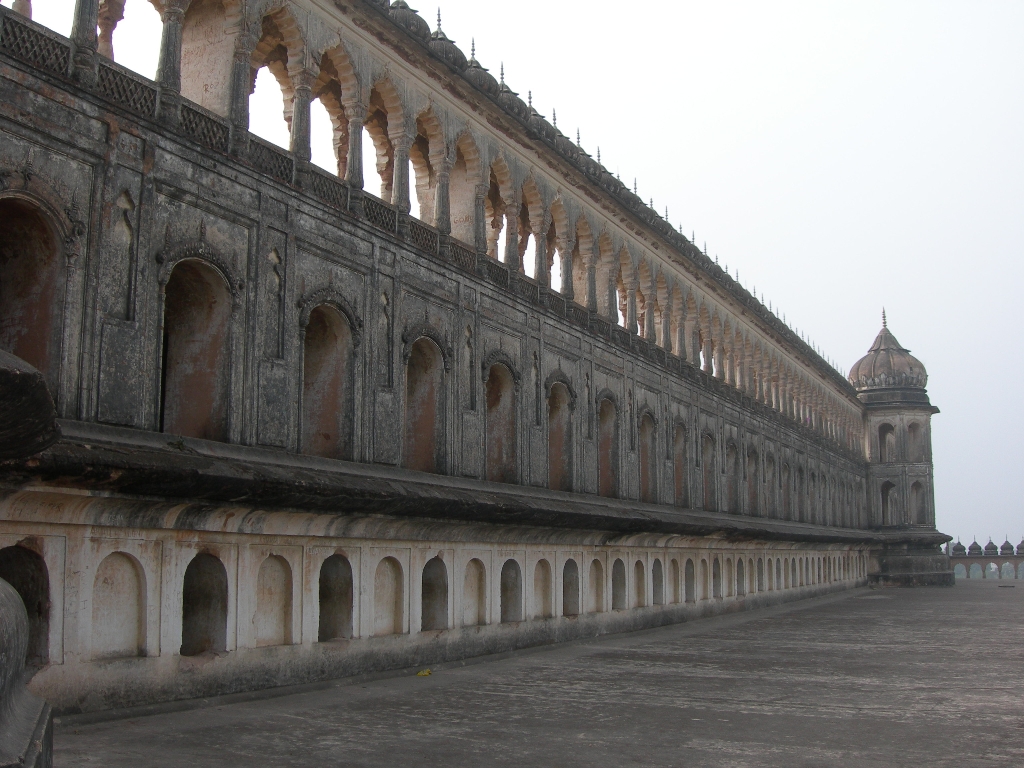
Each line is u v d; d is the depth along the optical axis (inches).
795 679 636.7
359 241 692.7
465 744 418.0
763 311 1599.4
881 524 2384.4
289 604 575.5
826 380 2086.6
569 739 430.6
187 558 509.4
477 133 860.0
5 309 494.6
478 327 829.2
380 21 721.6
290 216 629.9
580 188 1039.6
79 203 493.0
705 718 486.3
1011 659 759.1
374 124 856.3
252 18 615.8
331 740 422.3
